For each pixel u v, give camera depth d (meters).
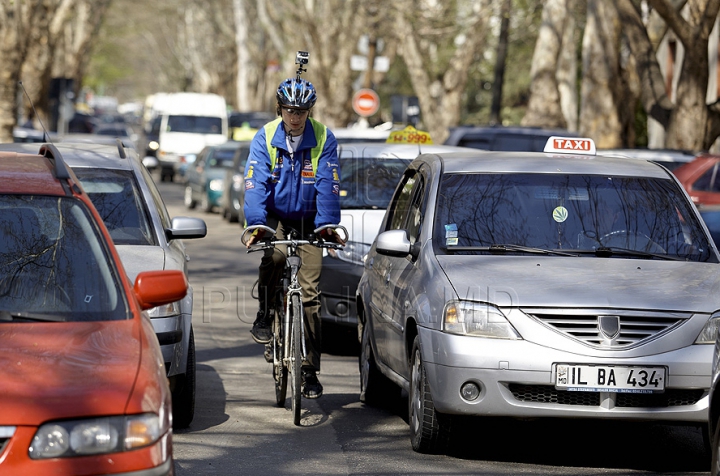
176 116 148.88
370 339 29.14
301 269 26.69
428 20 112.25
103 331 16.23
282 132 26.30
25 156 20.52
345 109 137.12
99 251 18.02
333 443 24.84
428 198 26.78
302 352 26.36
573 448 25.09
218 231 84.06
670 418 22.25
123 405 14.45
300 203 26.77
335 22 137.88
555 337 22.19
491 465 23.11
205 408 28.36
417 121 107.88
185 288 17.61
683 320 22.55
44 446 13.99
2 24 98.25
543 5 109.62
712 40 102.31
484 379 22.12
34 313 16.70
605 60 84.31
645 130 118.25
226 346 38.00
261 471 22.14
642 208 26.50
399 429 26.55
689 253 25.64
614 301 22.48
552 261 24.48
